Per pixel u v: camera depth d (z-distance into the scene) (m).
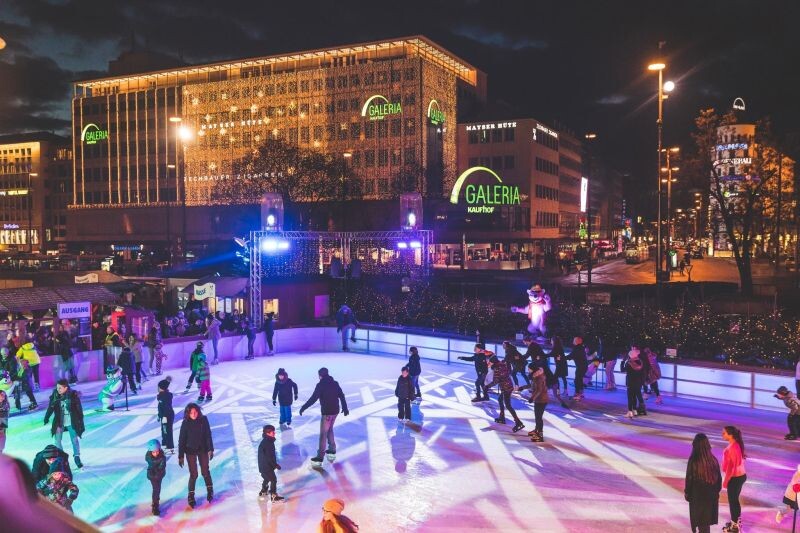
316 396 12.70
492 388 19.80
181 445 10.64
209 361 24.12
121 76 107.00
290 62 98.69
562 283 48.84
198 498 11.11
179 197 102.19
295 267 38.69
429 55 96.88
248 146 97.44
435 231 80.06
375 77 89.56
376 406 17.66
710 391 17.50
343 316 27.25
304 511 10.50
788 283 47.47
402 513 10.40
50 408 12.55
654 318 23.53
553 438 14.52
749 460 12.74
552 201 97.44
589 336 20.86
